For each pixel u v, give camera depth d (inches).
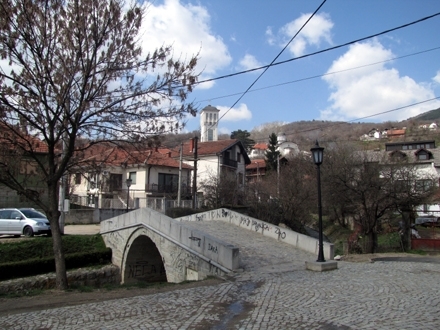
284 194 1268.5
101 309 324.5
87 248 876.0
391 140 2605.8
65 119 451.5
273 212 1232.8
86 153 559.8
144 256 840.3
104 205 1545.3
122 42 458.9
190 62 475.2
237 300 340.8
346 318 262.8
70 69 442.6
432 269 507.5
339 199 962.1
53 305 374.0
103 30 450.3
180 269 629.6
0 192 1253.7
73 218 1298.0
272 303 320.2
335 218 1428.4
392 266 539.8
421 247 834.8
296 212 1272.1
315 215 1662.2
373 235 898.7
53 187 491.2
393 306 292.8
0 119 432.1
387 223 1146.0
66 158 472.4
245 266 539.5
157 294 391.5
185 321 272.5
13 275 694.5
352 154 1140.5
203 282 453.7
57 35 441.4
